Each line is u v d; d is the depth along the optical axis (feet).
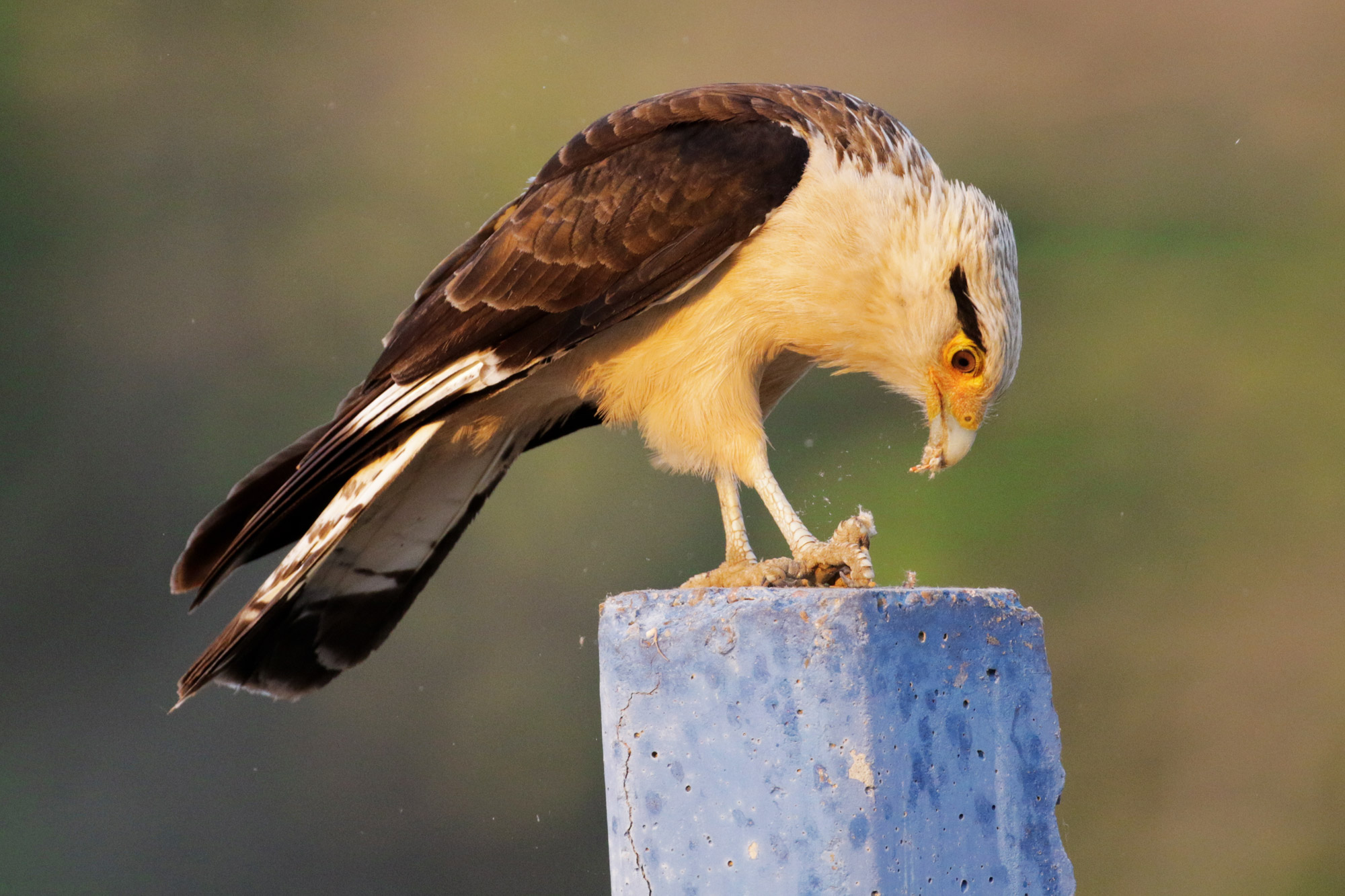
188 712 54.24
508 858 51.65
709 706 13.98
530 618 53.42
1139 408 59.31
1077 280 64.13
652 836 14.21
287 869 51.78
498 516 53.83
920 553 52.80
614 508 53.72
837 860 13.43
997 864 13.98
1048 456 57.77
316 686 19.79
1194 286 62.95
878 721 13.52
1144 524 55.98
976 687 14.10
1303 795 50.29
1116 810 51.52
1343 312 60.64
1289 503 56.18
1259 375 59.52
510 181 64.03
